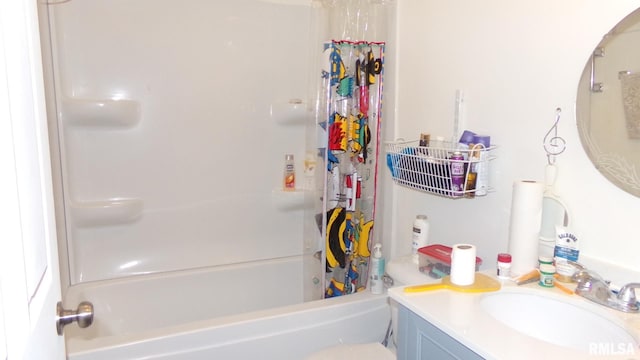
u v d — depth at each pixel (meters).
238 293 2.47
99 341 1.54
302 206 2.57
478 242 1.75
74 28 2.11
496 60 1.63
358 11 2.15
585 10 1.32
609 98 1.26
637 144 1.20
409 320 1.20
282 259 2.60
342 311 1.89
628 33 1.21
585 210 1.34
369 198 2.25
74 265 2.22
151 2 2.23
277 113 2.53
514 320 1.26
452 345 1.04
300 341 1.81
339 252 2.20
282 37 2.51
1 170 0.49
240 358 1.70
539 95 1.47
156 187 2.36
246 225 2.56
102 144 2.23
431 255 1.64
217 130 2.44
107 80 2.20
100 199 2.26
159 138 2.33
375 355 1.62
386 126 2.26
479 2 1.70
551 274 1.25
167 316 2.32
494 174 1.66
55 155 2.08
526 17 1.51
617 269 1.24
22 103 0.62
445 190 1.63
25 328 0.57
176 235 2.42
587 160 1.33
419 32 2.04
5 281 0.49
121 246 2.32
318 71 2.25
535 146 1.50
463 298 1.20
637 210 1.21
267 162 2.56
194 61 2.34
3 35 0.53
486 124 1.69
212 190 2.47
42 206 0.73
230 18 2.39
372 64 2.16
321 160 2.22
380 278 2.02
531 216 1.33
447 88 1.88
